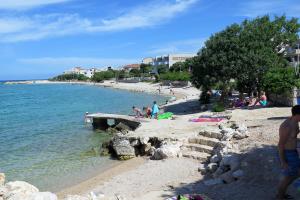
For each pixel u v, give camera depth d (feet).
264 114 90.48
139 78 540.52
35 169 67.31
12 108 220.64
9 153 83.10
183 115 113.70
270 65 122.21
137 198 40.34
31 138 103.96
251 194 35.70
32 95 378.73
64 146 89.45
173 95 268.82
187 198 34.86
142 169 56.85
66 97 321.11
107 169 64.49
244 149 49.32
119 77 629.51
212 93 165.27
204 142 63.77
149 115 114.73
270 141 51.49
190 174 50.52
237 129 60.39
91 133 109.50
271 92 108.47
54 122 140.97
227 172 43.42
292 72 105.70
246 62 121.49
